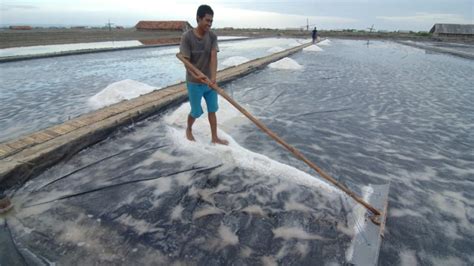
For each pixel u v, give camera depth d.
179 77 8.93
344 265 2.05
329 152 3.86
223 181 3.08
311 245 2.24
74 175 3.18
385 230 2.45
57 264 2.03
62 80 8.16
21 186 2.95
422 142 4.21
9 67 10.25
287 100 6.32
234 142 4.02
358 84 8.09
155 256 2.11
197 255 2.13
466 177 3.29
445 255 2.20
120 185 2.99
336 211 2.62
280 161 3.59
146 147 3.87
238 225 2.44
